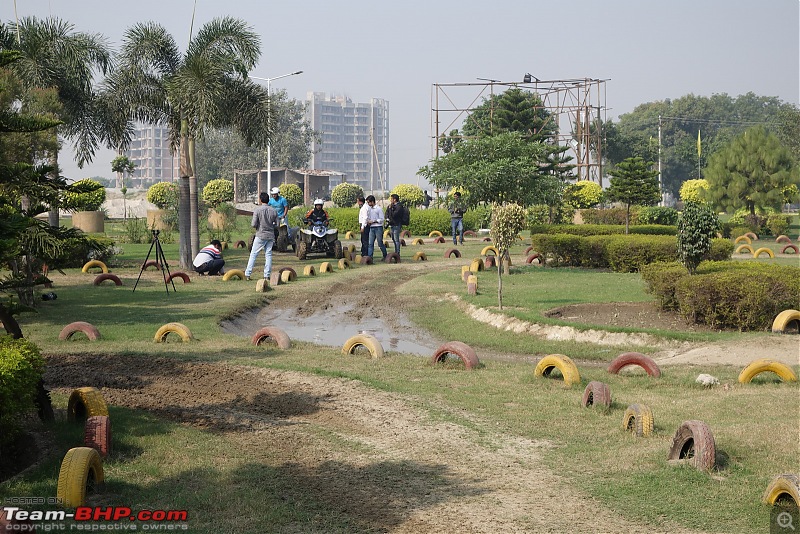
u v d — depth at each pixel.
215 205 50.06
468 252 33.16
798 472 6.96
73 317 15.78
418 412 9.22
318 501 6.46
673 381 10.79
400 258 29.66
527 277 23.17
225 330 15.41
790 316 13.82
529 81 64.94
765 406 9.19
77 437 7.82
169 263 27.34
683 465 7.15
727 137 122.81
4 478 6.93
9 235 7.68
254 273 24.36
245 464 7.36
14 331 8.66
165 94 25.19
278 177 100.12
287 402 9.65
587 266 26.53
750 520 6.04
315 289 21.42
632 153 101.50
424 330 16.50
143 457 7.40
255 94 26.50
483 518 6.14
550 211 45.56
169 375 10.88
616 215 48.94
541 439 8.21
